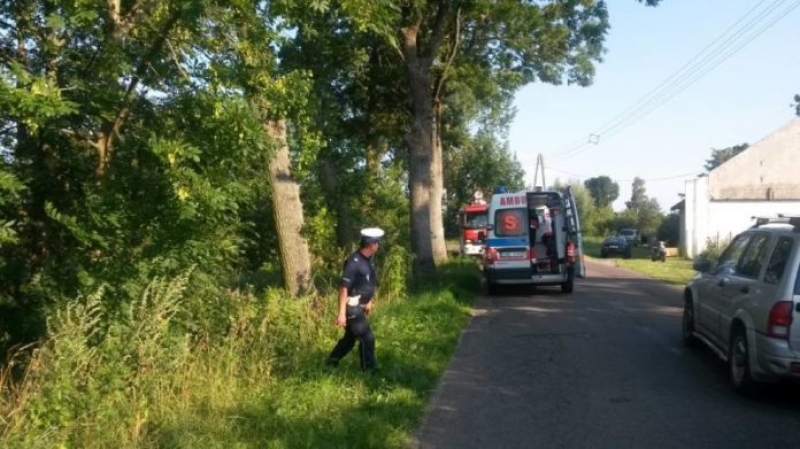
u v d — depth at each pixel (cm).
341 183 2336
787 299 776
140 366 713
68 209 846
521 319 1507
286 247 1343
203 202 809
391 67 2245
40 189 835
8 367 719
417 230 2112
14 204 815
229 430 656
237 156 847
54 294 833
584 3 2302
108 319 796
